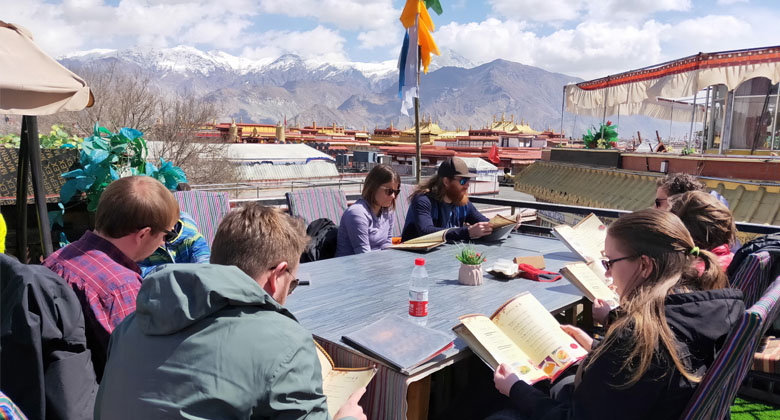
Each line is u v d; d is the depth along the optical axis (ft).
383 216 13.47
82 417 4.83
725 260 8.38
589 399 4.77
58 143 18.16
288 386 3.82
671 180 10.83
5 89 9.09
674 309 4.83
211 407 3.63
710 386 4.30
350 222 12.60
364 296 8.26
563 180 76.69
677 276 5.04
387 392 5.77
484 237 13.20
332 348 6.35
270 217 4.96
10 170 12.91
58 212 13.08
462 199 14.10
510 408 6.85
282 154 157.38
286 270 5.01
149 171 13.57
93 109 97.86
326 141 309.63
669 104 83.10
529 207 15.19
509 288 8.94
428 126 315.37
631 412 4.57
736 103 51.26
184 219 9.95
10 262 4.81
